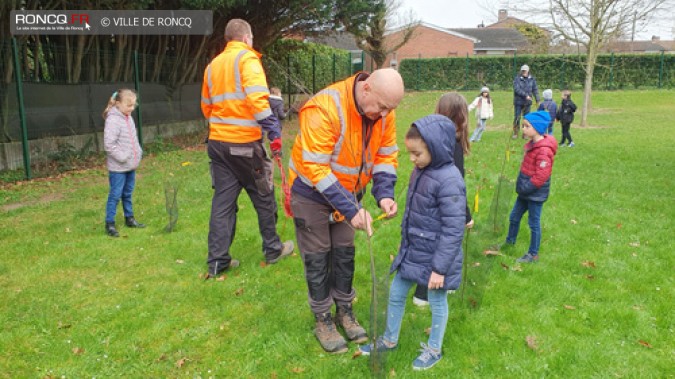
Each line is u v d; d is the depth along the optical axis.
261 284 4.20
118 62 12.81
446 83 32.09
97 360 3.15
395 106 2.81
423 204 2.90
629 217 5.79
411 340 3.32
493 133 13.59
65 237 5.42
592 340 3.30
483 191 7.10
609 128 14.72
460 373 2.98
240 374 3.02
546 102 11.05
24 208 6.74
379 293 2.87
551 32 17.11
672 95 25.48
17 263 4.65
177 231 5.60
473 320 3.54
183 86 15.09
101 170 9.86
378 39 30.53
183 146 13.26
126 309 3.78
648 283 4.10
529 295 3.89
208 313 3.73
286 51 21.38
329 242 3.26
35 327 3.50
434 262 2.84
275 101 6.65
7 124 9.35
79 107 10.82
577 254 4.71
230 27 4.23
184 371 3.06
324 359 3.16
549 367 3.03
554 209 6.12
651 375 2.92
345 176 3.08
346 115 2.90
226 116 4.18
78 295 4.01
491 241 4.40
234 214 4.46
